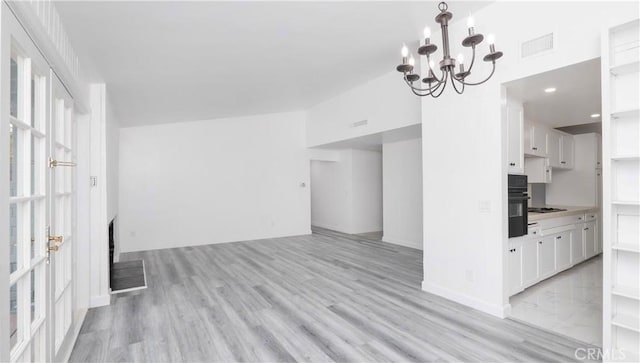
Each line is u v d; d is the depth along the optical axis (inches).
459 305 125.8
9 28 53.0
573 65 95.2
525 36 105.7
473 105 121.9
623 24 80.1
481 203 119.6
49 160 76.5
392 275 170.6
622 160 87.5
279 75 179.5
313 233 319.6
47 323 73.7
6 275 51.1
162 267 192.9
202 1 96.7
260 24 116.3
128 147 246.1
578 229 178.5
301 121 309.9
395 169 263.3
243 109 255.6
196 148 268.4
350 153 319.0
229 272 180.1
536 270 143.2
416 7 113.3
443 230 134.6
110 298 138.3
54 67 81.4
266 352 93.6
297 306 128.2
